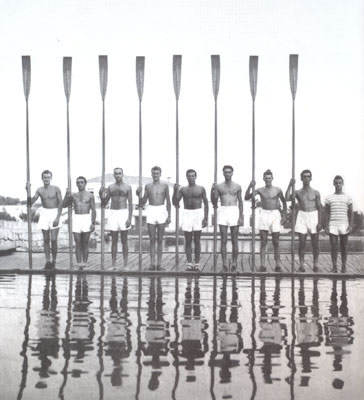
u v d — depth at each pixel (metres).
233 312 5.84
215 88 8.81
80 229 9.03
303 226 8.78
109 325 5.25
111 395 3.67
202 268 9.20
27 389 3.74
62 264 9.66
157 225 8.91
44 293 7.00
